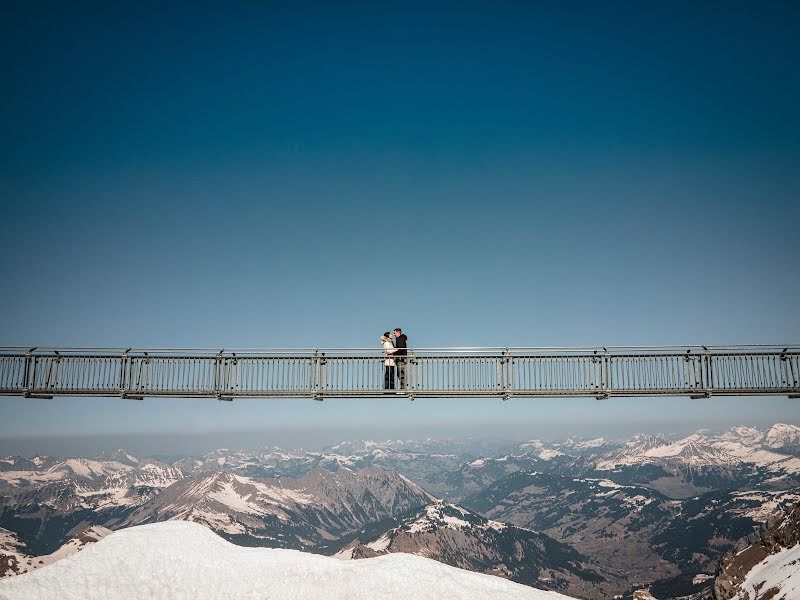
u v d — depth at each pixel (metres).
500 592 23.31
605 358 34.62
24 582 22.23
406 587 23.06
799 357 33.97
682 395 34.16
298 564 24.89
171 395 36.50
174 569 23.98
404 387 35.56
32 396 37.06
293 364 35.94
